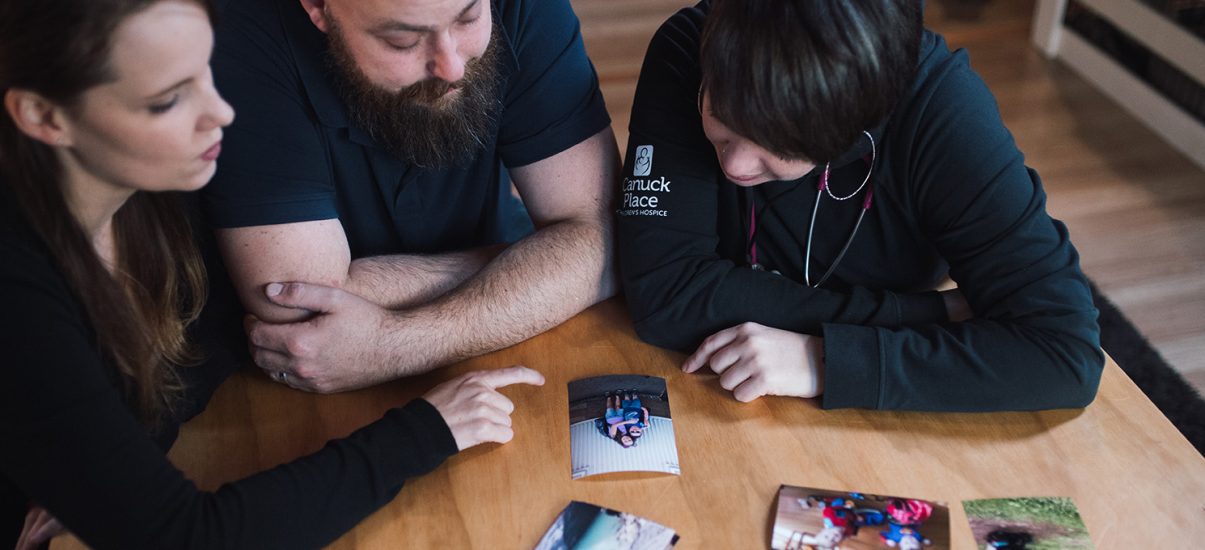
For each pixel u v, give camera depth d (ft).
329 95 4.39
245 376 4.46
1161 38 9.73
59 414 3.12
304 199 4.41
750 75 3.44
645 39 11.98
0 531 4.37
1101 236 8.75
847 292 4.78
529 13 4.60
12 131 3.05
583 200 4.92
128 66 2.90
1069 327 4.05
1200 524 3.62
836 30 3.35
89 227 3.46
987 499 3.74
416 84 4.10
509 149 4.91
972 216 4.09
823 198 4.45
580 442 4.01
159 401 3.92
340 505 3.61
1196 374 7.40
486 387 4.10
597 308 4.83
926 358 4.07
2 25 2.79
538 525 3.70
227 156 4.28
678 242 4.53
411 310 4.52
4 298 3.04
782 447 3.98
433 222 5.14
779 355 4.20
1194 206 9.07
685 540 3.61
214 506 3.47
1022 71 11.13
